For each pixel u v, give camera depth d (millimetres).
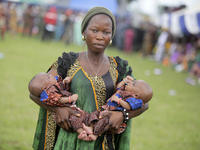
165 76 9195
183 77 9312
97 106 1920
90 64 1984
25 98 5320
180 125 4844
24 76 6828
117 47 14562
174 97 6684
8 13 15094
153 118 5078
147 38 13242
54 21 13820
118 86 1995
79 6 17781
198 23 9188
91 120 1823
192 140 4223
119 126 1862
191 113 5551
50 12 13789
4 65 7738
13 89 5746
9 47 10797
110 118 1829
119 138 2127
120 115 1847
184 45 11047
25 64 8195
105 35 1877
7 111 4535
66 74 1962
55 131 2049
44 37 13781
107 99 1963
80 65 1967
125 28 14219
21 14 16344
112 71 2035
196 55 10000
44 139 2084
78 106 1925
